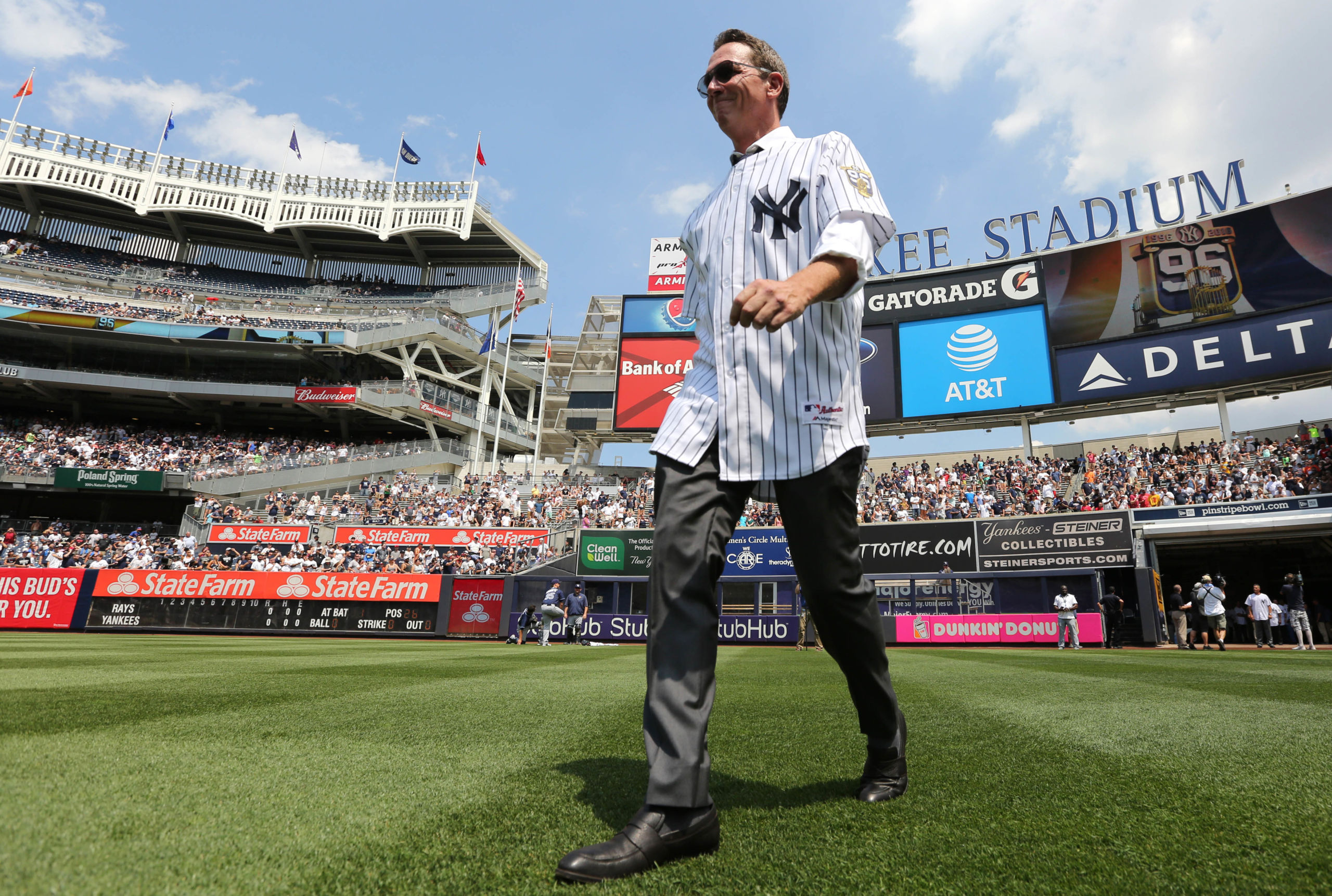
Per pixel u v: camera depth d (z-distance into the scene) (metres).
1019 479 24.39
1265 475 20.25
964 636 19.59
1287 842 1.44
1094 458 24.89
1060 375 22.55
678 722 1.47
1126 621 19.09
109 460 30.72
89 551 25.17
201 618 21.25
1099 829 1.53
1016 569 19.98
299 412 36.00
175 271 39.59
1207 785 1.92
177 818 1.45
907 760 2.29
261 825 1.44
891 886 1.21
